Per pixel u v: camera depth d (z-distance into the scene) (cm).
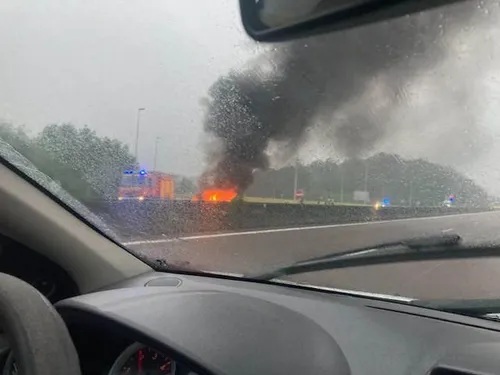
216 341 195
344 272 283
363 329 217
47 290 283
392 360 194
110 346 218
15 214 261
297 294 265
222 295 257
